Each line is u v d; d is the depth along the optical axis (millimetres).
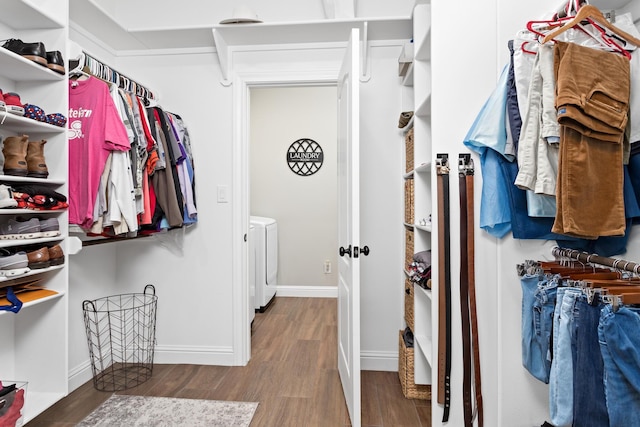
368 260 2492
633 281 1042
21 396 1414
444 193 1528
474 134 1375
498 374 1488
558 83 1074
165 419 1837
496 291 1499
